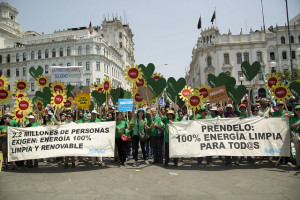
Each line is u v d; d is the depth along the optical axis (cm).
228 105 729
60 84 835
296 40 4425
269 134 612
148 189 448
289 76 3269
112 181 507
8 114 706
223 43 4378
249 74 729
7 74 5056
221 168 606
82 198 404
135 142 674
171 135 642
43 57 4800
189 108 692
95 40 4675
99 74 4662
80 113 870
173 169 611
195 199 388
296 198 381
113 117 707
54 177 553
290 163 620
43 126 666
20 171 629
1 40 5431
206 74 4538
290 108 796
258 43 4325
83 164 707
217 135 633
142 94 750
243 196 396
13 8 6169
